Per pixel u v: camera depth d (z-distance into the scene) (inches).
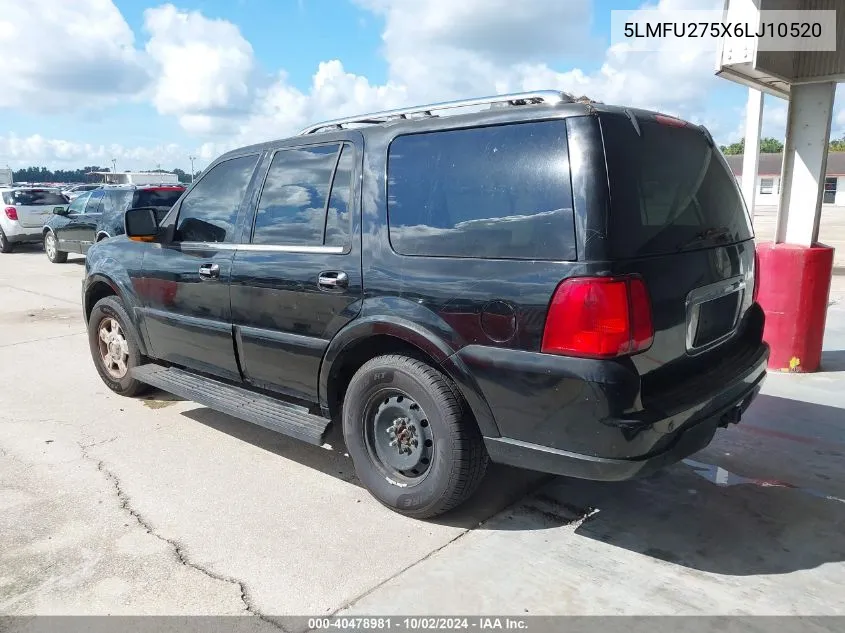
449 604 103.4
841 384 209.3
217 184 167.0
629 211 104.0
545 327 104.1
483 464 122.3
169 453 164.7
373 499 139.6
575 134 104.8
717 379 121.0
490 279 110.3
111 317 203.5
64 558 117.6
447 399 118.7
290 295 141.7
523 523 128.3
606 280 99.7
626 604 102.8
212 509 135.4
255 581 110.3
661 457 104.8
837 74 200.8
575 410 102.7
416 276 120.3
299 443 171.3
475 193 115.2
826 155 211.5
